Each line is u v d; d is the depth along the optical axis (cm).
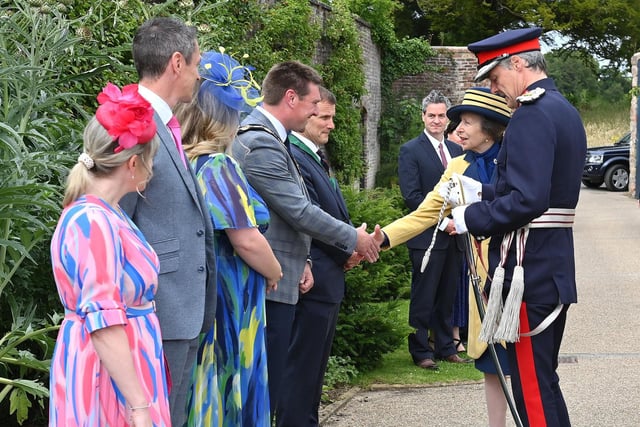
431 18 3250
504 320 367
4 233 397
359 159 1599
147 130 272
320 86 420
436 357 659
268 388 387
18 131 404
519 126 363
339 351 603
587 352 670
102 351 259
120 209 289
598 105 4303
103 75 599
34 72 416
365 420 511
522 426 378
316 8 1384
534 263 370
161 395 281
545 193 355
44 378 477
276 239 398
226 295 354
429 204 439
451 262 638
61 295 268
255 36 1062
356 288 610
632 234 1434
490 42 382
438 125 654
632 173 2303
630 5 3119
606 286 962
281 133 406
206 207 323
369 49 2003
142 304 281
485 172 481
